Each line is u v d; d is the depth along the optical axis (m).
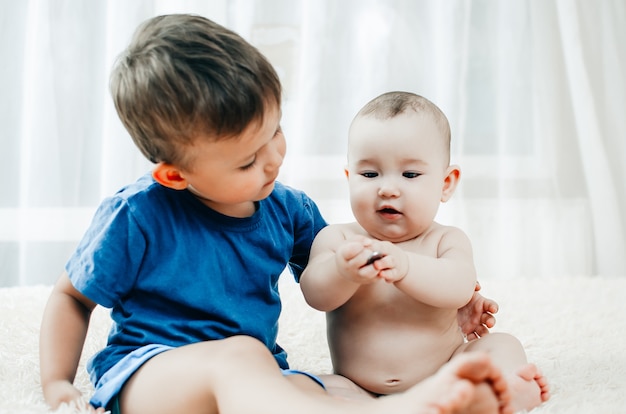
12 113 1.99
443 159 1.10
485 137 2.12
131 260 0.99
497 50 2.12
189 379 0.84
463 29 2.07
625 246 2.12
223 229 1.03
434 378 0.71
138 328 0.99
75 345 1.02
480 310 1.16
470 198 2.12
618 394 1.02
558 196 2.14
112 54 1.99
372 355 1.05
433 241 1.09
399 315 1.05
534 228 2.15
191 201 1.02
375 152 1.06
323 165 2.08
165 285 0.99
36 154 2.00
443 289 1.00
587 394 1.03
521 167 2.13
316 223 1.21
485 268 2.13
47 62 1.99
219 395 0.81
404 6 2.08
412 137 1.05
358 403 0.75
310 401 0.75
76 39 2.00
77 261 1.00
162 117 0.90
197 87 0.88
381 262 0.93
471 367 0.70
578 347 1.32
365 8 2.07
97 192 2.03
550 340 1.37
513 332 1.43
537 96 2.12
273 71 0.94
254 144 0.92
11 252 2.01
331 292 1.01
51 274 2.02
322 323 1.49
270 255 1.07
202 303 1.00
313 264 1.07
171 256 1.00
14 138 2.00
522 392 0.93
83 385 1.13
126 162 2.00
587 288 1.71
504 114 2.12
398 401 0.71
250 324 1.02
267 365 0.83
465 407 0.72
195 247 1.01
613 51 2.13
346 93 2.08
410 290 0.99
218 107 0.88
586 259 2.14
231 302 1.02
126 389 0.90
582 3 2.13
